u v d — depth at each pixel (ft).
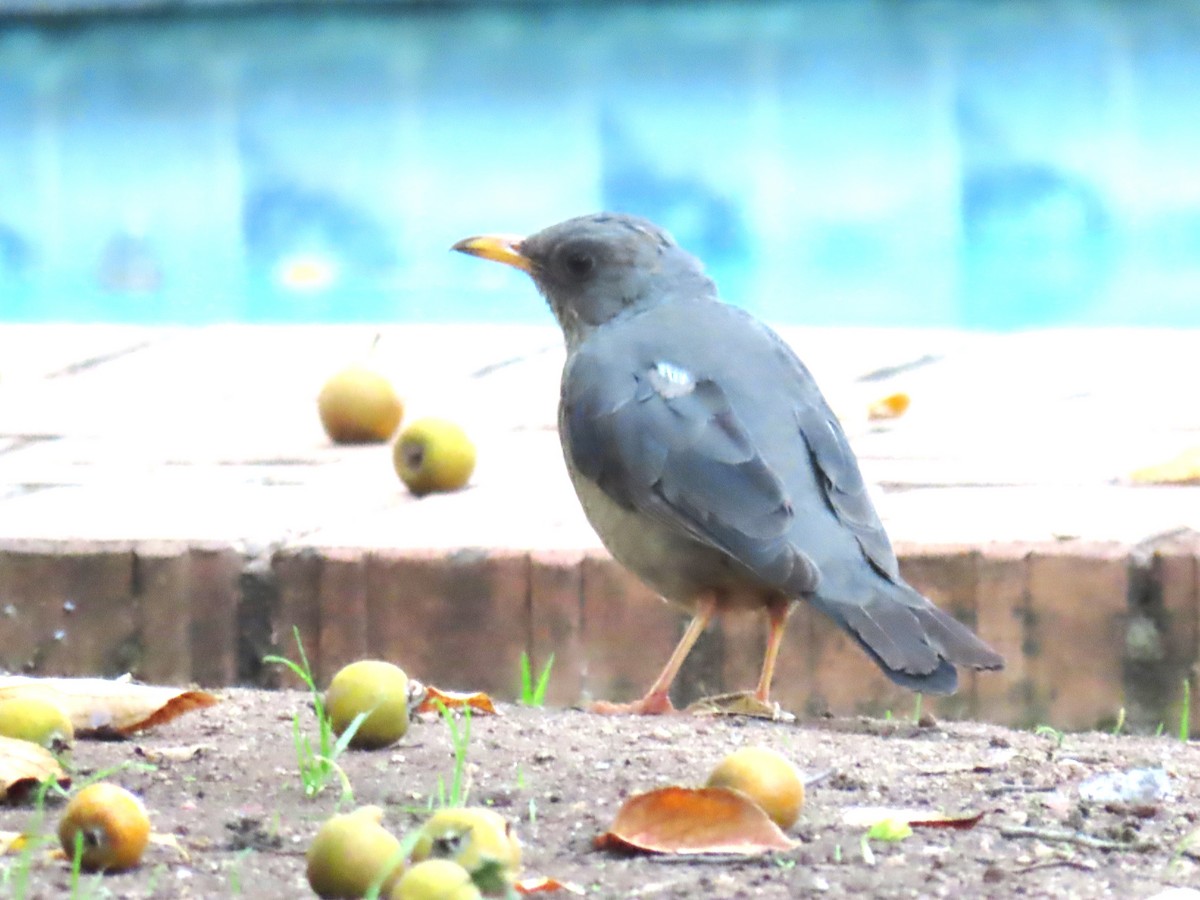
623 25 113.39
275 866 21.57
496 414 53.98
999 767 26.35
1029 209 111.14
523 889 20.24
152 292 116.16
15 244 117.08
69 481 45.98
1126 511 38.81
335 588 37.68
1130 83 110.01
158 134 115.55
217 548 38.29
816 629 35.29
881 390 55.21
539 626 36.83
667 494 31.86
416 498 43.37
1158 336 62.54
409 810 23.48
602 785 25.20
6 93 116.78
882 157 112.27
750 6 112.78
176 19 114.73
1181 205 109.60
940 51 111.45
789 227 112.88
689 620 36.11
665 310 34.53
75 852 20.79
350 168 114.42
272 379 59.57
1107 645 35.45
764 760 22.76
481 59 114.01
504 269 112.88
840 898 20.36
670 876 21.08
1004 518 38.32
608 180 113.60
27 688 27.99
